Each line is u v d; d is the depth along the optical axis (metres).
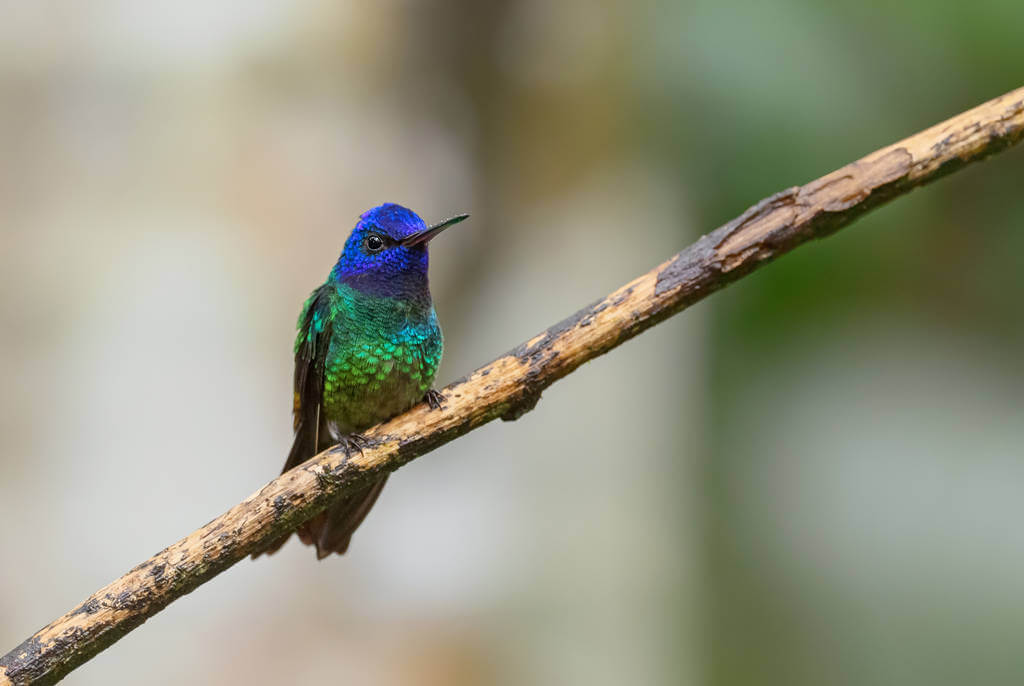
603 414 11.80
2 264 9.77
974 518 17.73
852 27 14.56
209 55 10.19
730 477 17.47
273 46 10.40
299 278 10.35
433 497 11.18
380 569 10.67
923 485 17.86
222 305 10.07
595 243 12.83
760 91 14.35
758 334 18.03
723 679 16.11
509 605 10.85
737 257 5.78
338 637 10.09
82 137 9.98
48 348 9.74
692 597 12.54
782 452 18.06
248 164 10.30
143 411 9.79
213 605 9.74
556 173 12.85
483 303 12.82
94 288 9.88
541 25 12.30
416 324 7.55
